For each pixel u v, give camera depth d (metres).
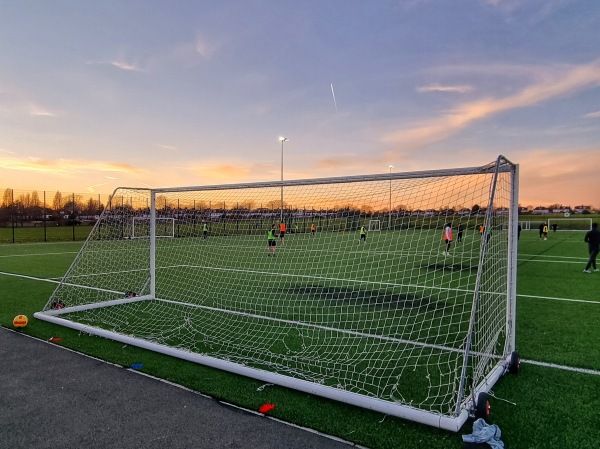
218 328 5.60
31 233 27.02
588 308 6.71
